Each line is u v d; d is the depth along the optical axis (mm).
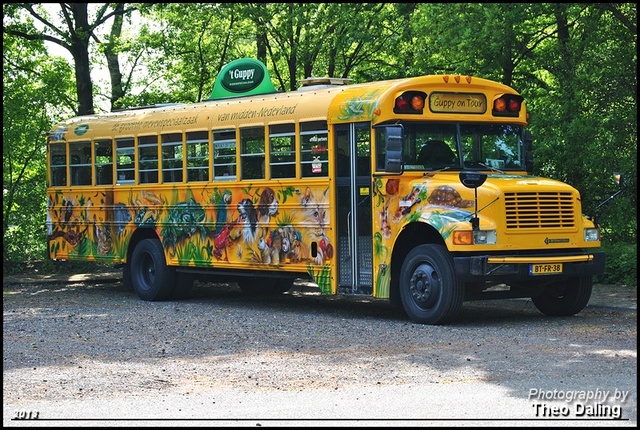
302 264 17250
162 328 15570
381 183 15977
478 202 15133
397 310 17766
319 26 27422
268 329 15227
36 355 13023
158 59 29156
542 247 15297
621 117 21500
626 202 21219
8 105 26375
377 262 16078
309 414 9320
